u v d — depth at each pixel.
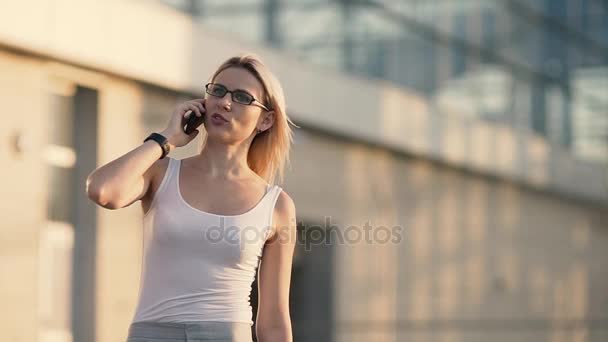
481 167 54.47
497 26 56.88
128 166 11.72
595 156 69.00
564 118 64.94
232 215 12.10
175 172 12.18
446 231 53.19
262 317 12.83
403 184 49.72
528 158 59.69
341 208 45.25
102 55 31.72
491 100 56.00
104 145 32.75
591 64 68.88
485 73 55.25
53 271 31.80
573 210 68.94
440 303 52.56
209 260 11.92
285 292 12.84
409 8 48.50
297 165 42.22
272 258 12.68
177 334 11.78
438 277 52.41
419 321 50.75
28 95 30.00
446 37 51.69
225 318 11.95
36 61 30.22
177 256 11.88
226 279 12.01
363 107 44.91
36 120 30.28
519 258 61.25
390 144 46.81
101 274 32.84
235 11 37.59
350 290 45.91
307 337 44.53
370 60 45.62
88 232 32.72
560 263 66.81
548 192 64.50
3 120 29.28
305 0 41.28
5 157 29.36
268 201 12.42
